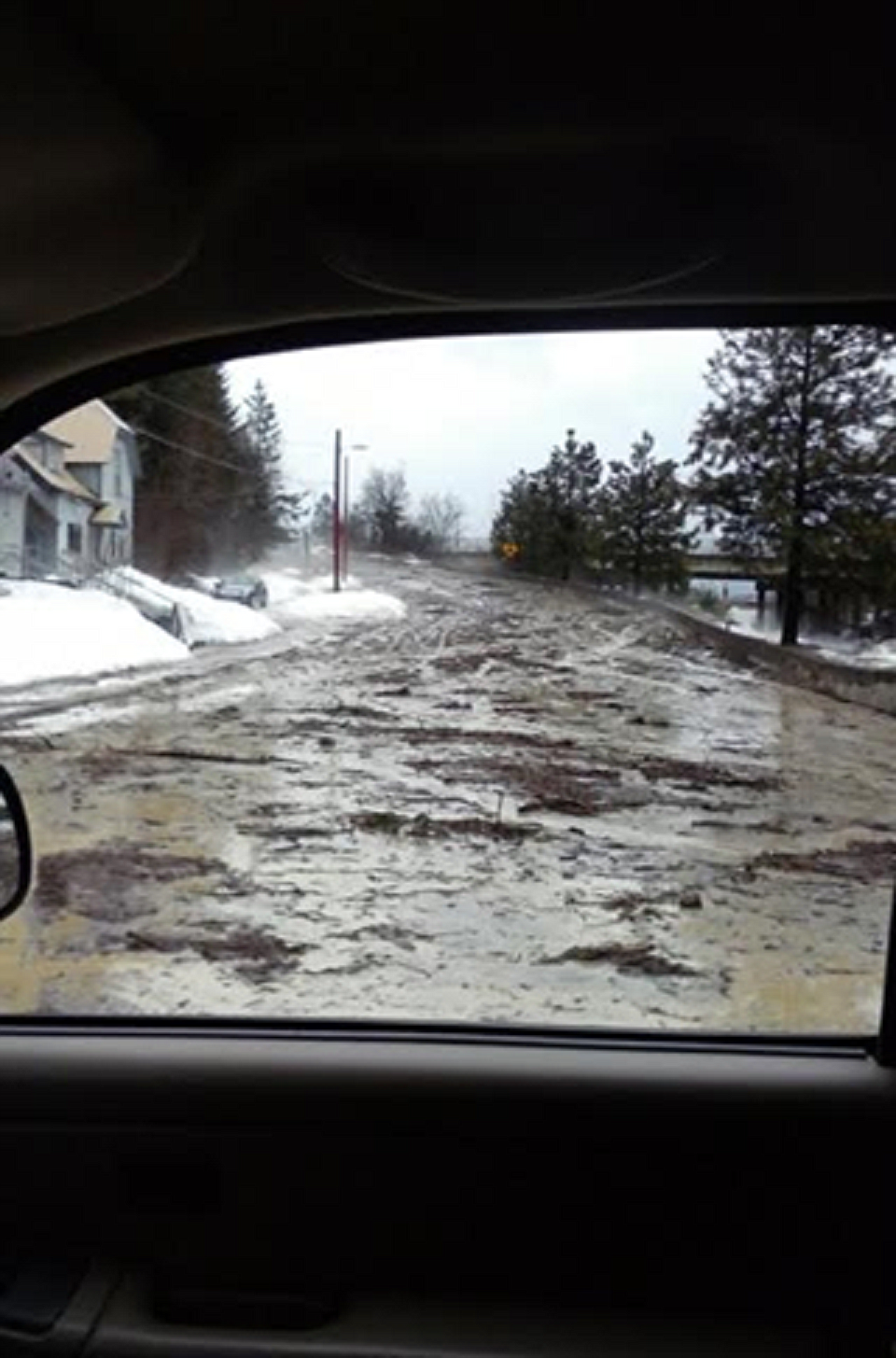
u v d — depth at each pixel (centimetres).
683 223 192
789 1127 206
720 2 150
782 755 318
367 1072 211
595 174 184
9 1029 225
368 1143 208
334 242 197
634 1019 247
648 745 403
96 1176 209
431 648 507
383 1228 207
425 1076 210
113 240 193
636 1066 213
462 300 215
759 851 317
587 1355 194
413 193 190
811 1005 238
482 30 155
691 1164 207
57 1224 209
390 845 400
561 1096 208
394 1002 262
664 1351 195
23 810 227
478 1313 202
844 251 199
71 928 284
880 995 224
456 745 490
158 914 304
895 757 296
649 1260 205
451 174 185
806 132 173
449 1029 229
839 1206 205
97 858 328
